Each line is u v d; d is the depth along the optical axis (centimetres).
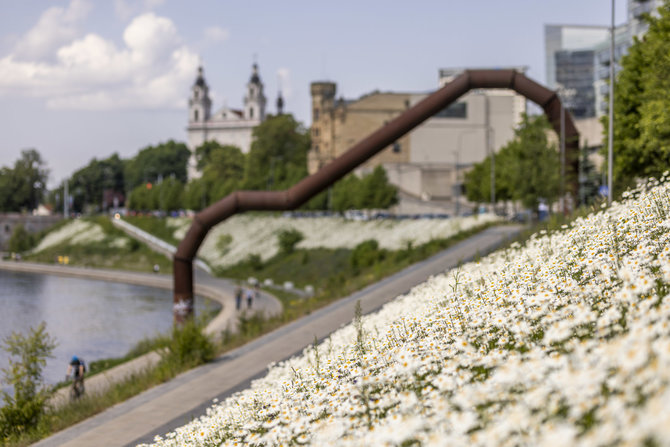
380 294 3547
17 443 1752
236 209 4597
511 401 479
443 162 12350
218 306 6109
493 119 12481
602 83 9788
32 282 8812
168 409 1866
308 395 827
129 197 17638
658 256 772
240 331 3278
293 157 14850
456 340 745
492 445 411
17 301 6688
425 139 12375
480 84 4616
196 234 4550
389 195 9488
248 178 13812
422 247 5188
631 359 391
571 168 4634
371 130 13312
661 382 365
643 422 317
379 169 9575
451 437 439
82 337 4591
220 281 7994
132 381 2328
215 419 1006
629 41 8262
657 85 2517
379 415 615
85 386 2605
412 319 1014
